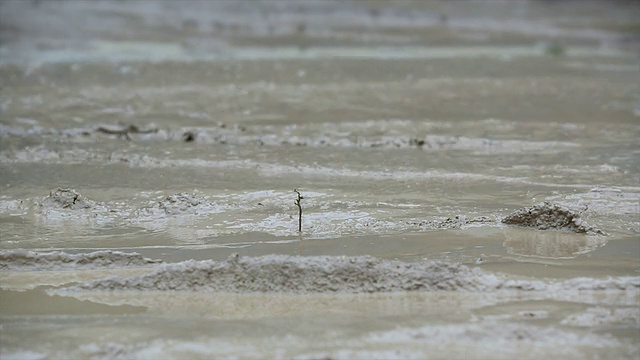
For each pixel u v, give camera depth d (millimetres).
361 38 89812
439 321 25609
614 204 37375
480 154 46312
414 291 27938
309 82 63375
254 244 32406
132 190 39688
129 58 73812
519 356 23406
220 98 58094
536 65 72688
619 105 57438
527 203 37469
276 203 37594
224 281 28469
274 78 64750
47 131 50750
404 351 23625
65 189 38250
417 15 105625
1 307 27188
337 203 37500
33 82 62500
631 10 115812
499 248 31750
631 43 92688
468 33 95312
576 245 32188
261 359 23234
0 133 50125
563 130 51125
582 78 66688
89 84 62062
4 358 23734
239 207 37125
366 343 24172
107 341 24641
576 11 114500
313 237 33125
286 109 55438
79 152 46625
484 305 26797
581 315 26078
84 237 33688
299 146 47938
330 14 103438
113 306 27156
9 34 82688
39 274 29969
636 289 28078
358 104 56656
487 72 68188
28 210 37000
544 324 25469
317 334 24797
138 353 23828
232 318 26078
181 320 26000
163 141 49312
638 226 34500
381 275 28375
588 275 29094
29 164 44500
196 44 83500
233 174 42344
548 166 43719
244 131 50531
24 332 25312
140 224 35312
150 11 98500
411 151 47000
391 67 69375
